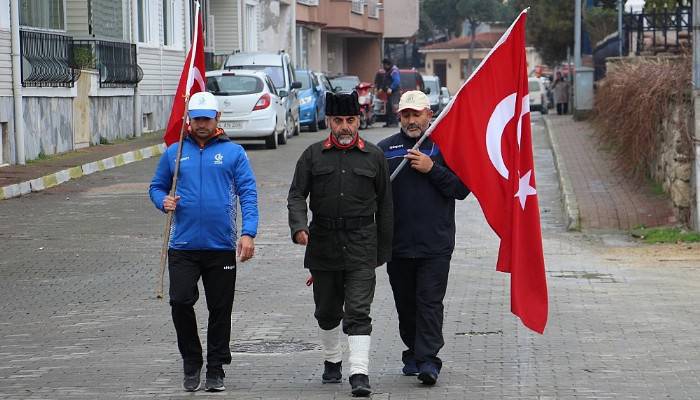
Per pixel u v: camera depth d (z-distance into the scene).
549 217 24.45
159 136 41.66
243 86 38.62
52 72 32.59
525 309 10.91
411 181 10.94
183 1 49.69
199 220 10.68
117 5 40.41
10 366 12.11
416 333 10.98
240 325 14.17
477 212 25.14
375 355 12.50
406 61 123.75
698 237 21.02
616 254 19.92
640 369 11.62
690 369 11.60
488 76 11.07
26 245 20.47
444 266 10.94
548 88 87.69
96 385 11.20
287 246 20.58
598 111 35.41
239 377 11.49
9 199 26.09
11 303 15.73
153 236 21.47
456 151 11.01
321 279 10.82
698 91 21.03
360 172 10.63
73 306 15.49
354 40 92.88
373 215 10.74
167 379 11.41
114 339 13.45
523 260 10.96
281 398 10.55
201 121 10.73
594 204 24.17
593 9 70.25
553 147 35.88
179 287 10.71
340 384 11.12
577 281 17.34
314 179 10.73
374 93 59.59
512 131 11.07
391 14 96.19
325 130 51.94
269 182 29.56
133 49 41.00
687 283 17.03
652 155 26.08
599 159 31.19
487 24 155.12
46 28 34.22
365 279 10.64
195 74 11.69
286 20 69.12
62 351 12.84
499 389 10.83
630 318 14.41
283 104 41.50
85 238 21.22
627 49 44.38
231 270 10.83
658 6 33.09
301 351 12.73
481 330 13.71
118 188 28.30
